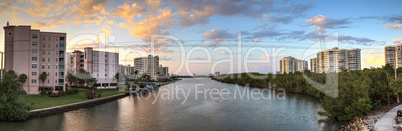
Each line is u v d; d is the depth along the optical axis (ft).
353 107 151.23
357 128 130.93
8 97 166.40
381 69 272.10
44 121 168.25
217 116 188.96
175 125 159.12
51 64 294.05
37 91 281.33
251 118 180.55
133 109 223.30
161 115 193.36
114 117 184.55
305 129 146.41
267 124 160.86
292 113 198.18
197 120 174.50
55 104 215.31
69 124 160.04
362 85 157.99
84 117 183.83
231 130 147.23
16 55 275.39
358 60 551.59
